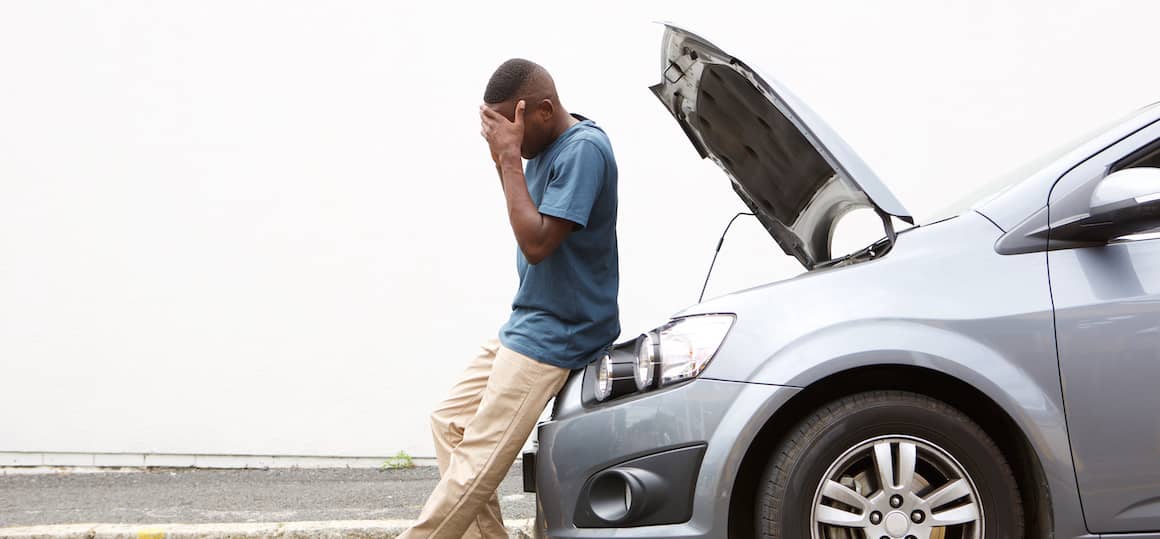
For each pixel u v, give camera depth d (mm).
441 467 3285
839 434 2686
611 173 2973
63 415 5922
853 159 2885
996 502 2686
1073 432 2627
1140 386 2629
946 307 2705
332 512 4652
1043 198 2793
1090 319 2662
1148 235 2744
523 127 2902
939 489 2703
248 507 4820
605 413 2799
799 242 3889
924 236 2852
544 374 2982
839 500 2699
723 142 3590
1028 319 2674
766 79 2928
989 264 2752
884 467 2691
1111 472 2619
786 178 3557
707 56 3064
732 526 2840
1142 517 2625
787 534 2672
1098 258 2717
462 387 3309
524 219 2805
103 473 5902
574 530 2801
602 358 2932
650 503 2715
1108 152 2811
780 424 2816
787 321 2750
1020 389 2637
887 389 2795
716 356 2742
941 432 2693
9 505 4898
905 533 2684
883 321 2697
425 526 3002
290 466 6102
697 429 2705
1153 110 2869
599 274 3047
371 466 6148
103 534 4070
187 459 6020
